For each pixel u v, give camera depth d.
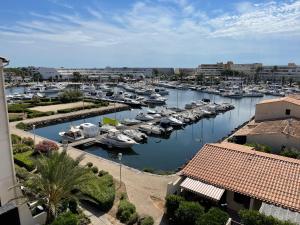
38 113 56.94
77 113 61.28
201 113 64.88
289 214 15.62
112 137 40.41
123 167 27.64
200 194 18.00
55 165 15.63
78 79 166.75
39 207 16.33
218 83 159.88
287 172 19.06
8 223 14.15
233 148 24.16
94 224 16.89
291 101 44.25
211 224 15.16
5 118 13.63
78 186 16.95
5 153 13.87
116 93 94.19
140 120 56.72
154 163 35.53
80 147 39.41
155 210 19.33
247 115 72.19
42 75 176.12
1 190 13.92
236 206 19.34
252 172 19.56
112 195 19.31
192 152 40.81
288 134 32.28
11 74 170.50
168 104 88.69
